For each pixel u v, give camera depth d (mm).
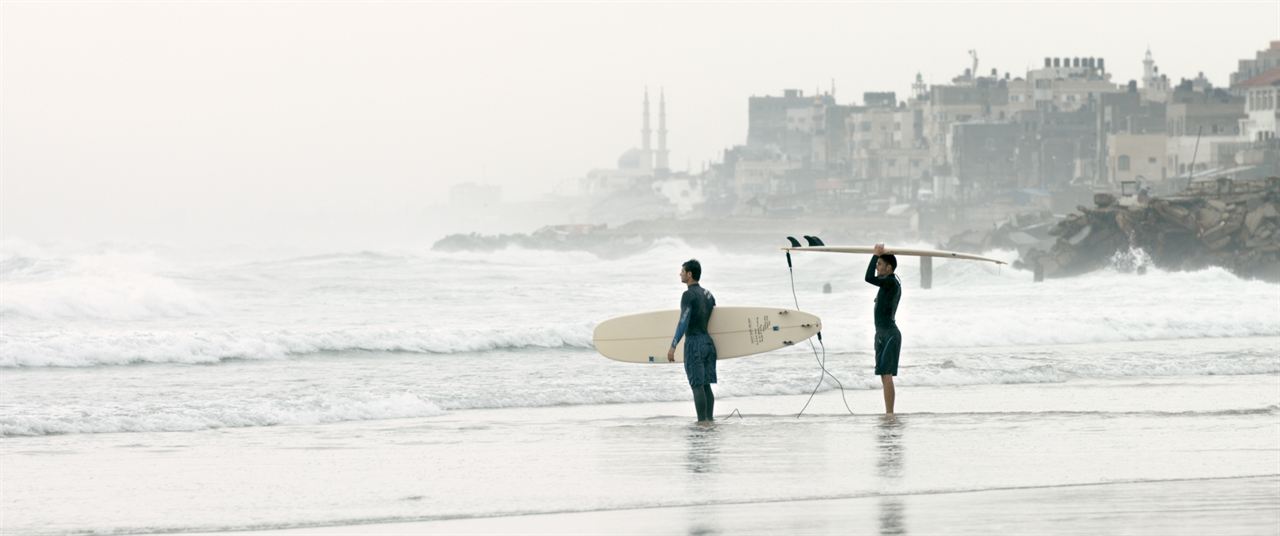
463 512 9531
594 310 36625
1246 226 67938
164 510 9688
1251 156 113750
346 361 21906
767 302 39531
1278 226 67875
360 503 9898
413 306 38375
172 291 33781
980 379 18984
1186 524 8641
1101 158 147000
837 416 14969
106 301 31828
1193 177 116812
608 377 19062
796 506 9555
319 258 70625
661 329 15203
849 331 25109
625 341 15250
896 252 14734
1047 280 57219
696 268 14484
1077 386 18406
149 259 65938
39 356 20656
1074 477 10711
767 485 10461
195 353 21641
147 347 21438
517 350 23891
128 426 13938
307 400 15539
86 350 21047
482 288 45844
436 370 20344
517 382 18391
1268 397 16984
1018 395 17188
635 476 10961
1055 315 29844
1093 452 12102
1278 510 9156
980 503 9547
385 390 17375
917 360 21875
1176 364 20984
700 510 9469
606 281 59469
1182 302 37250
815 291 55156
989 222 142125
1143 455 11906
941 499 9750
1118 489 10117
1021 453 12023
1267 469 11117
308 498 10102
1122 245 68000
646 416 15203
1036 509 9266
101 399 16375
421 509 9664
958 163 157875
